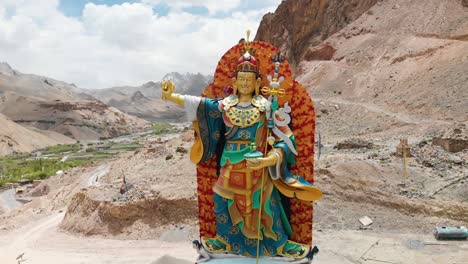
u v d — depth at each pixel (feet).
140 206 121.90
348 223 108.06
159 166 177.27
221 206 45.47
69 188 189.47
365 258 88.74
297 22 432.66
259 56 46.19
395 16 358.84
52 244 119.24
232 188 44.06
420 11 348.38
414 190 116.98
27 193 246.06
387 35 344.49
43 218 151.33
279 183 44.06
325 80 330.13
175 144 235.81
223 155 44.80
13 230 137.28
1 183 277.44
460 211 105.19
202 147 46.47
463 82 252.42
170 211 119.65
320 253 92.22
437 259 85.97
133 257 103.60
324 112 275.59
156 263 75.87
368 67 323.57
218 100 45.62
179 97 45.14
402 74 295.28
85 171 237.86
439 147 148.56
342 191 120.16
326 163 136.46
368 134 222.89
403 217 108.17
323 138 232.53
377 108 266.57
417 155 139.33
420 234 99.81
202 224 48.85
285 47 437.17
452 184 116.67
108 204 125.59
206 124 45.80
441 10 336.49
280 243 45.16
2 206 226.79
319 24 424.05
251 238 45.42
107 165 238.27
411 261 86.12
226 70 47.03
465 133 149.18
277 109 44.47
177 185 134.21
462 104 233.35
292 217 46.98
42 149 559.79
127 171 187.21
